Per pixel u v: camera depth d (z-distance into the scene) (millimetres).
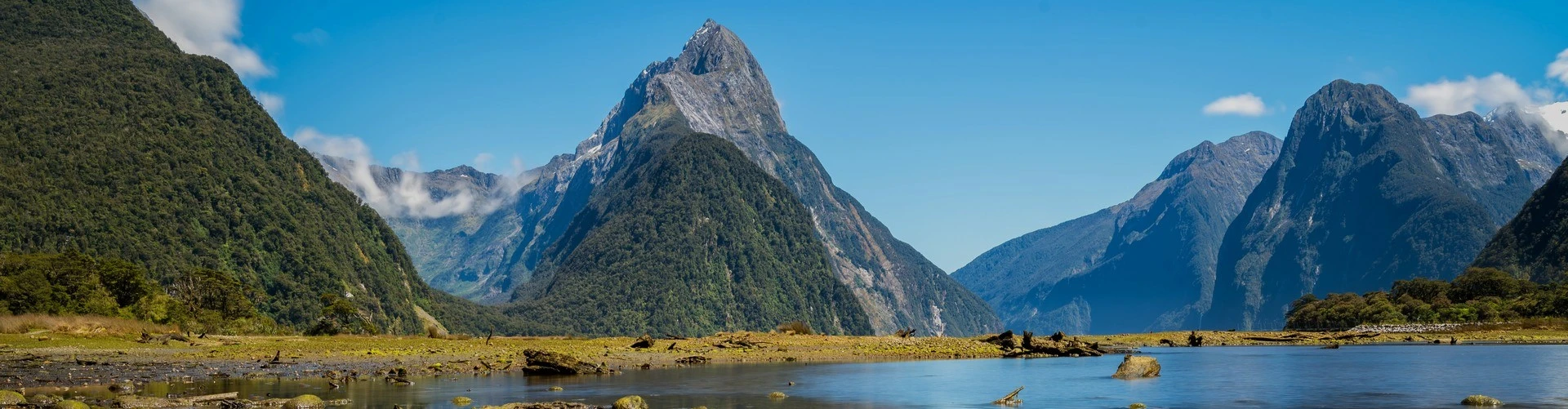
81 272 149250
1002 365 83625
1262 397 55250
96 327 114062
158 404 49562
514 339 138125
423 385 61219
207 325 151875
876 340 124812
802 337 120062
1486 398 50562
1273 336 158250
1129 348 128250
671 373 72375
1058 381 65625
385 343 114812
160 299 151625
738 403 52656
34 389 57344
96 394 54688
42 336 104562
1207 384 63844
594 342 119875
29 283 138000
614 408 48750
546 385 61438
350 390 57812
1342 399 53969
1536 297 185625
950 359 92875
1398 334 161125
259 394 55156
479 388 59750
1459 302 199875
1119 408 50219
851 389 60469
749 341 111375
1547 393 56031
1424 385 62406
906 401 53906
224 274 173375
